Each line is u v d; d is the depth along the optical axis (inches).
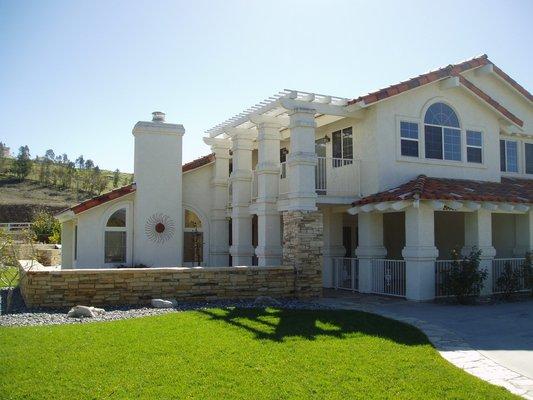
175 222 743.1
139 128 731.4
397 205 581.3
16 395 246.1
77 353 315.9
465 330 420.5
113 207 724.7
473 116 740.7
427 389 263.1
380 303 567.5
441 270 594.6
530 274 640.4
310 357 316.5
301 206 607.5
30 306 488.7
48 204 2642.7
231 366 294.4
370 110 671.1
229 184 817.5
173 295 537.6
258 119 677.3
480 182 717.9
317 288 607.5
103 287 510.6
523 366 315.9
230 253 756.0
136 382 265.4
